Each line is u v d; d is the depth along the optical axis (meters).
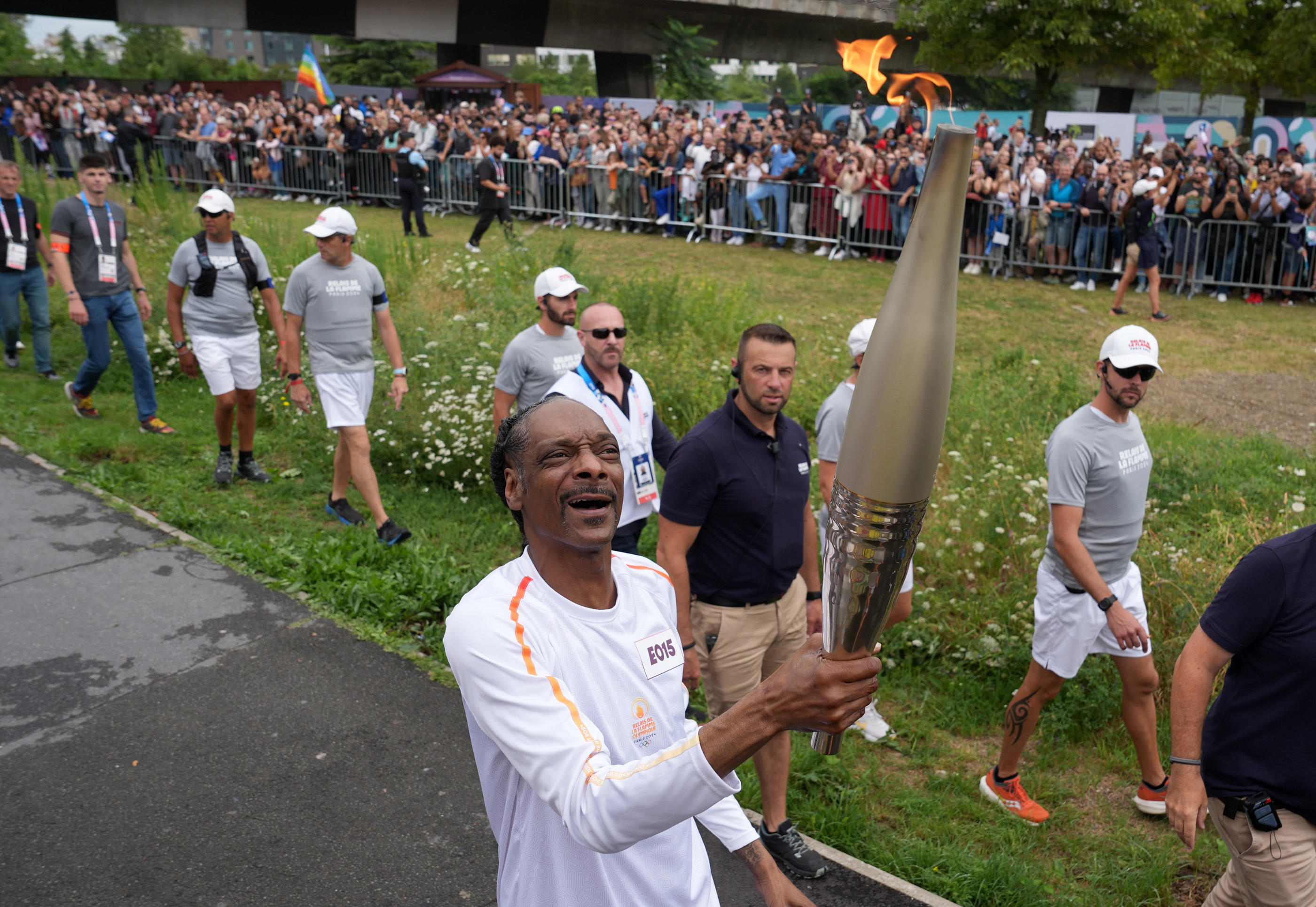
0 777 3.93
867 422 1.18
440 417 7.42
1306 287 13.52
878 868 3.66
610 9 38.81
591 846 1.50
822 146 16.20
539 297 5.32
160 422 8.11
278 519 6.61
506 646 1.71
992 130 19.39
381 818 3.78
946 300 1.13
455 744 4.22
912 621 5.29
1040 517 5.87
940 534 5.83
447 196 19.72
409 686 4.64
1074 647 3.88
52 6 33.25
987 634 5.10
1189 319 12.91
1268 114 47.84
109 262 7.77
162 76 67.62
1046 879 3.74
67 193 15.41
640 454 4.64
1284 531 5.80
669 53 38.84
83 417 8.29
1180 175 14.72
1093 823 4.09
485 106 29.61
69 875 3.43
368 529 6.45
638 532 4.76
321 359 6.18
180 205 14.41
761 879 2.23
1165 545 5.48
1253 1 25.77
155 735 4.21
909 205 15.13
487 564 6.04
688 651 3.51
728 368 8.77
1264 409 9.60
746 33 41.41
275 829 3.70
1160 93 47.44
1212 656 2.57
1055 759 4.48
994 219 14.72
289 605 5.30
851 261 15.69
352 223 6.12
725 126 19.61
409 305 10.45
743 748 1.38
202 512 6.52
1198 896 3.67
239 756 4.11
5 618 5.08
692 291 11.62
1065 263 14.47
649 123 20.52
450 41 38.00
